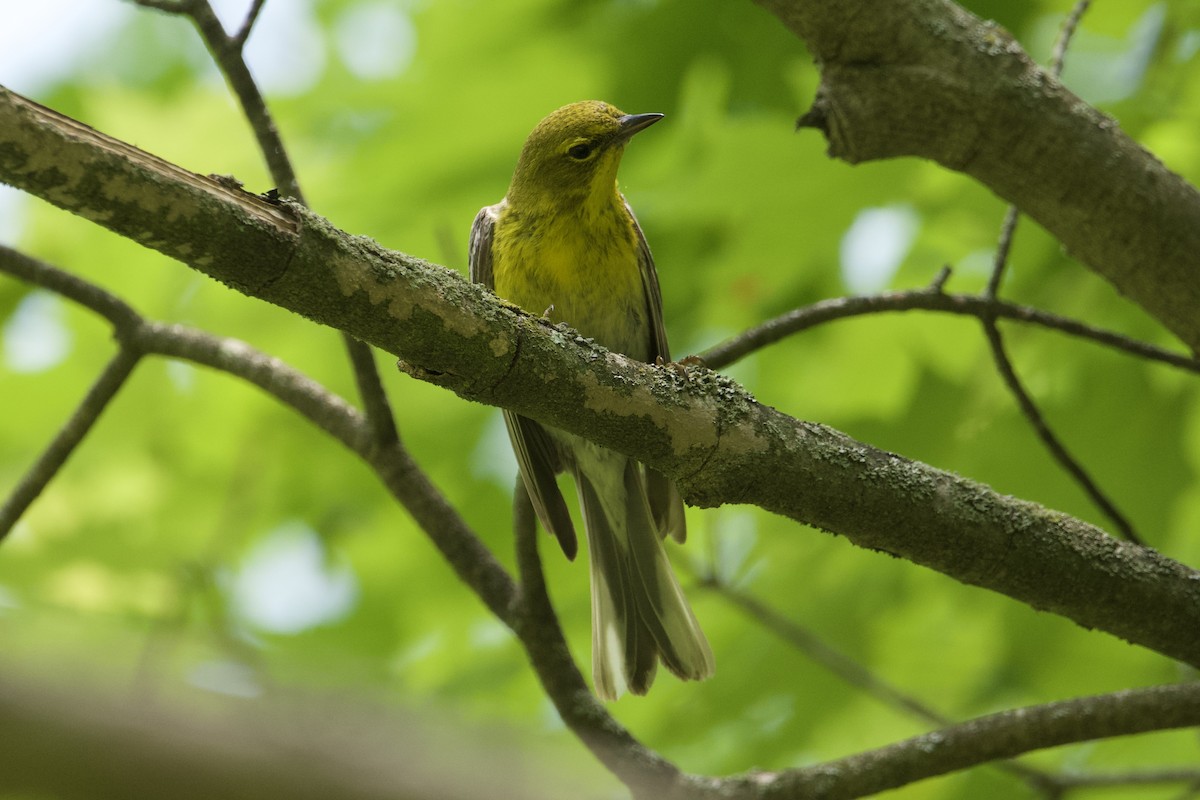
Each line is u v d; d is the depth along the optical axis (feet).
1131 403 34.30
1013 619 35.96
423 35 36.76
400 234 36.88
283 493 41.73
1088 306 34.71
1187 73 32.48
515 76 36.04
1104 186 23.38
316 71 39.55
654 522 27.35
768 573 37.52
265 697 8.89
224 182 16.28
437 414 40.60
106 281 40.57
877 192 33.27
